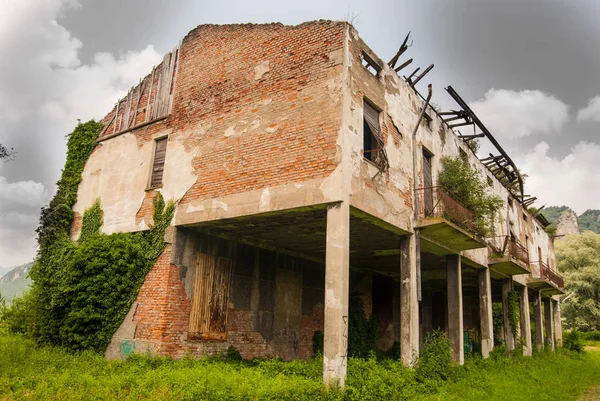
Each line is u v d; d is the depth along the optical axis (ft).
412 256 42.22
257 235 46.75
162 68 50.08
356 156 34.99
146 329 40.45
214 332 43.50
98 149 53.01
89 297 43.09
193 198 41.70
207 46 46.06
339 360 30.09
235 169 39.40
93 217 50.14
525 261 67.67
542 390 39.09
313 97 36.29
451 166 51.42
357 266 66.23
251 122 39.60
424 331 85.51
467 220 46.19
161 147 47.14
